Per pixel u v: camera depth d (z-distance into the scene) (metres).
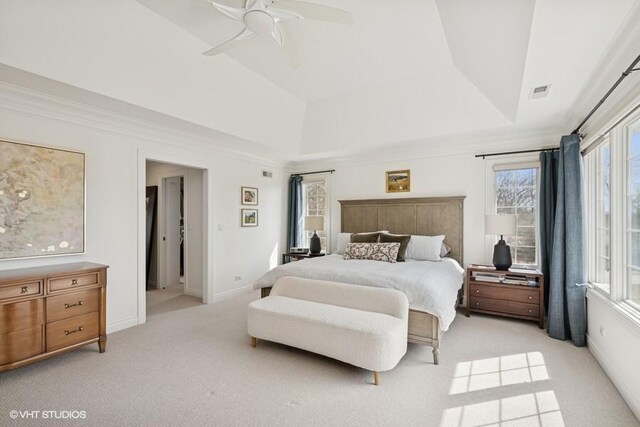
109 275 3.42
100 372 2.53
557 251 3.26
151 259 5.81
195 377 2.46
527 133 4.04
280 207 6.05
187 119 3.53
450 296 3.05
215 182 4.72
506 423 1.92
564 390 2.28
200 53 3.01
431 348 3.05
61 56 2.42
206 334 3.37
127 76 2.81
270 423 1.91
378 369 2.35
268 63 3.30
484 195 4.45
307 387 2.32
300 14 2.06
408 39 2.83
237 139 4.36
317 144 4.99
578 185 3.11
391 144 4.68
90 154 3.26
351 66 3.34
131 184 3.62
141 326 3.62
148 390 2.27
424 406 2.09
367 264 3.79
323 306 2.92
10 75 2.42
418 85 3.64
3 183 2.65
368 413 2.02
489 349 2.99
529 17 1.73
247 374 2.51
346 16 2.04
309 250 5.62
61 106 2.97
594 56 2.09
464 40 2.58
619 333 2.26
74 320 2.70
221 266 4.82
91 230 3.27
